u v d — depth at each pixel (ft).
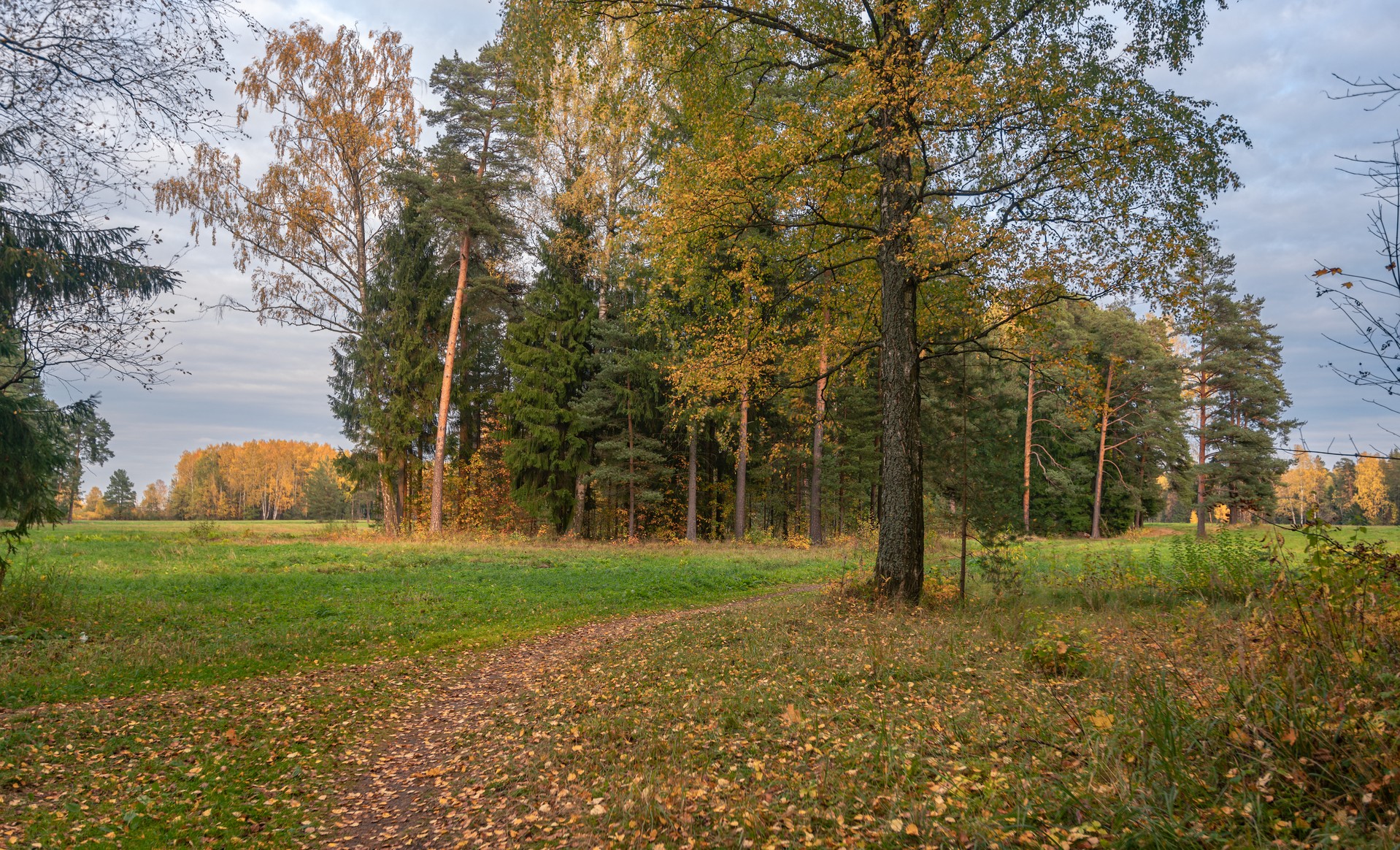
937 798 12.58
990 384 72.74
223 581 54.13
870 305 48.19
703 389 47.57
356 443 106.73
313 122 92.53
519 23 40.81
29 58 25.09
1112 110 36.68
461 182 98.94
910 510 39.86
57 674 28.19
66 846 14.70
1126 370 140.36
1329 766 10.50
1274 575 17.74
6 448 35.01
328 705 26.12
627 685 26.11
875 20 37.83
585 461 108.88
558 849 13.53
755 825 12.89
